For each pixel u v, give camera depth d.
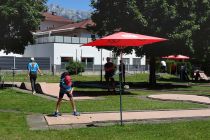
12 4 27.80
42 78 45.00
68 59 61.69
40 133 12.20
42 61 58.47
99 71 60.12
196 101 21.23
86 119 14.80
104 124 13.94
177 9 32.69
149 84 36.44
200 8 34.81
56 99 21.97
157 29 32.12
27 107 18.38
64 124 13.87
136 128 12.95
